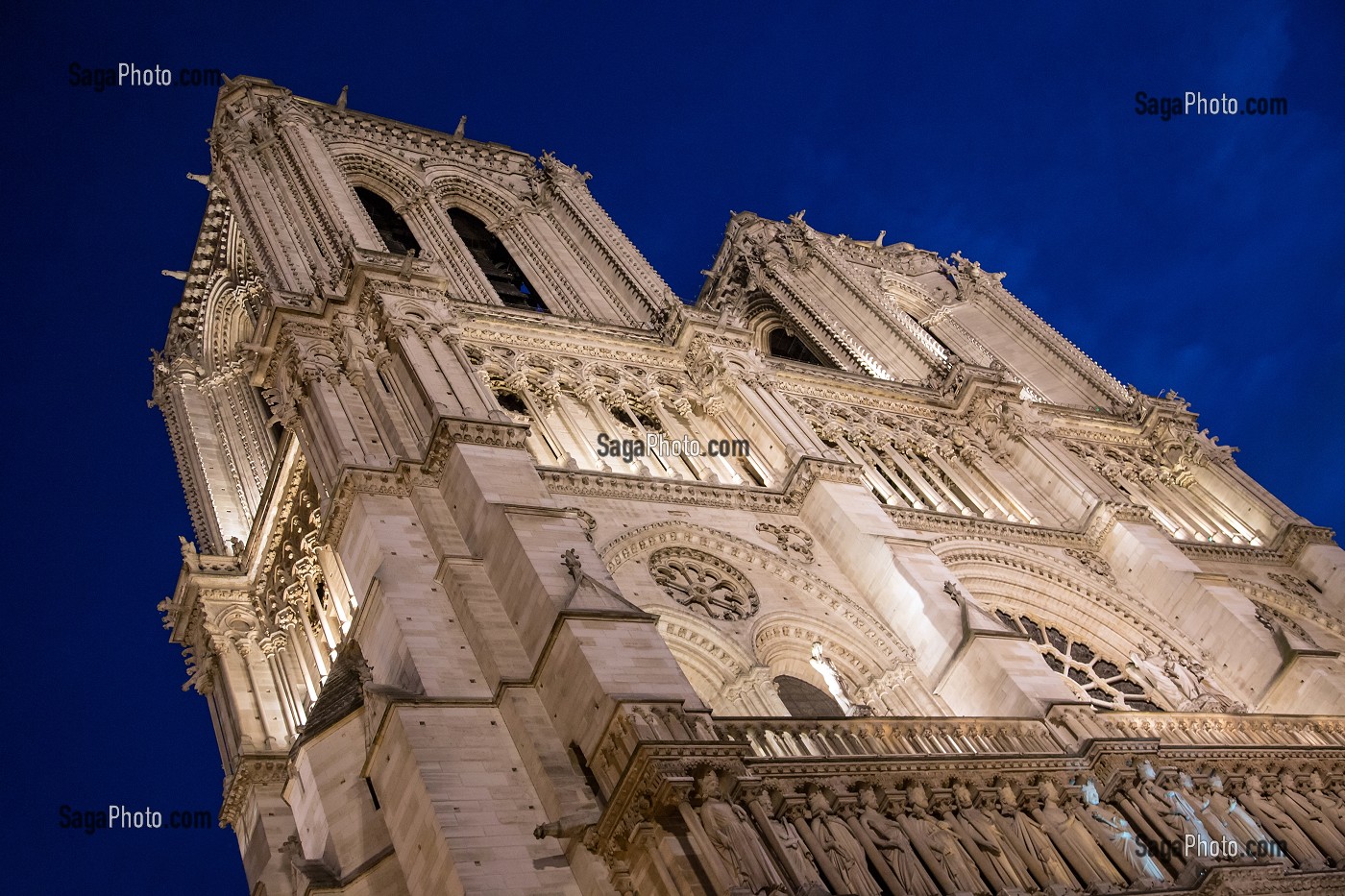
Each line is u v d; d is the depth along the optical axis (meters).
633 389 48.50
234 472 54.28
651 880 26.03
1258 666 46.25
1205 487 61.34
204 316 60.97
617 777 27.78
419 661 31.75
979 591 46.84
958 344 70.56
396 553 34.66
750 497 43.91
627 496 41.19
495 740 30.22
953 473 54.00
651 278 55.25
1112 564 51.25
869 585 41.78
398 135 62.66
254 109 56.00
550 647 30.48
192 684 44.97
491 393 40.88
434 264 46.50
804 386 53.94
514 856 27.69
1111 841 32.19
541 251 59.16
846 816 29.16
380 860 30.42
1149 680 46.69
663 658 30.23
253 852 39.22
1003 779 32.38
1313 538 57.19
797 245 71.94
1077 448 59.78
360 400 40.41
